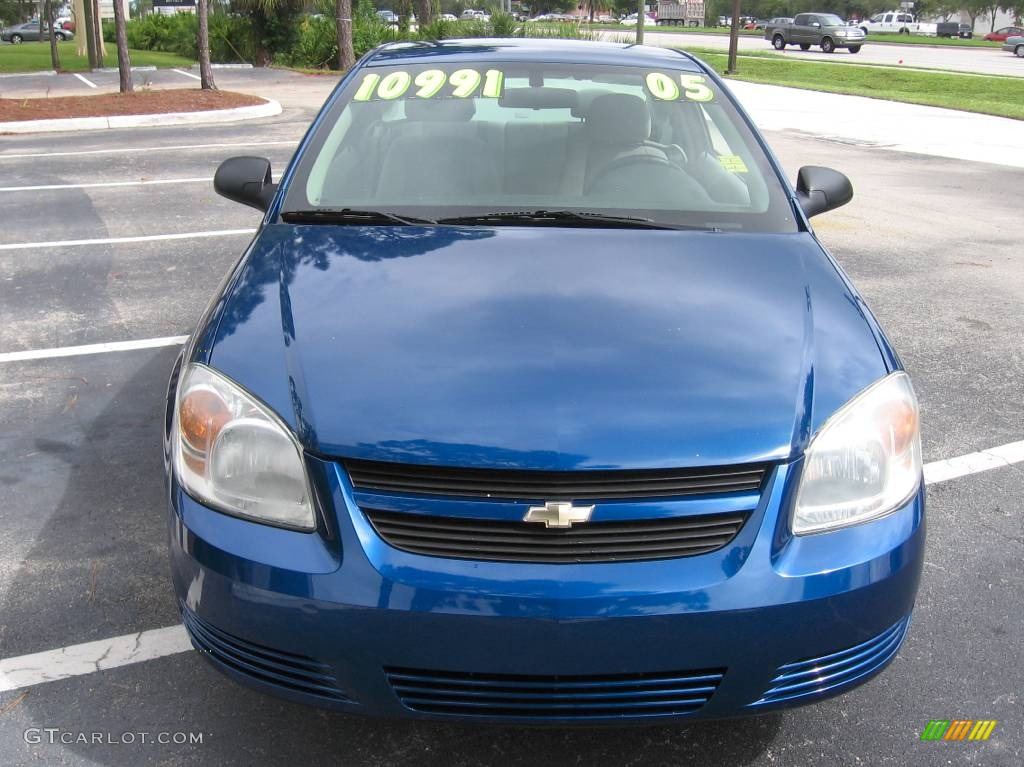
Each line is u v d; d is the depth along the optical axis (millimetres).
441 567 1939
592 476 1973
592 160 3244
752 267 2658
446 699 1999
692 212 3008
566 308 2379
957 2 79250
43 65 27469
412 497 1984
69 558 3123
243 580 2000
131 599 2912
